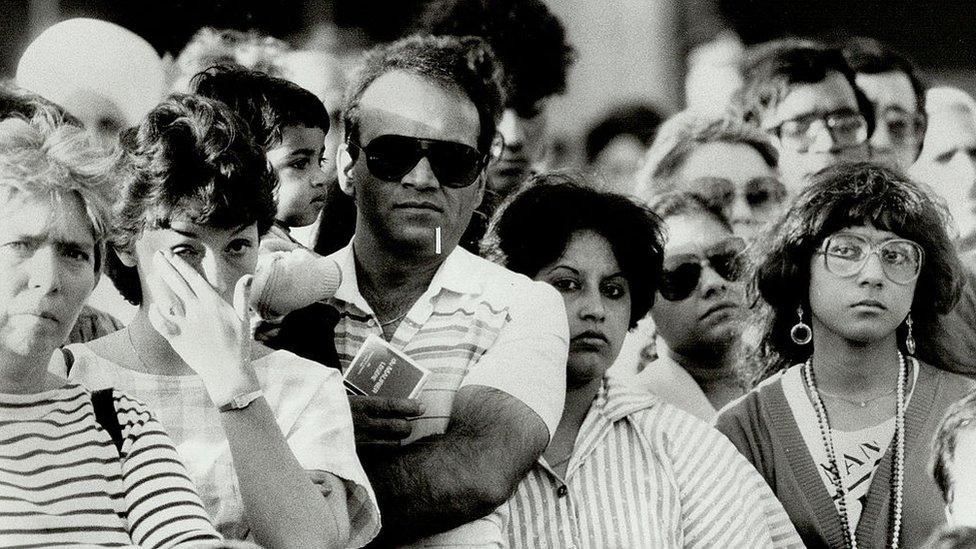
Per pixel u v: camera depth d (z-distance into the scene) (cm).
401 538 577
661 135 942
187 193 486
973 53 963
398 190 624
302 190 705
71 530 405
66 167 429
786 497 729
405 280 639
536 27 932
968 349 768
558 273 687
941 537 577
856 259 735
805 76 950
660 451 667
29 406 421
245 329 464
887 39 966
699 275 877
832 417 743
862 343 736
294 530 453
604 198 704
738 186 917
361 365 588
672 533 649
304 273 576
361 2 929
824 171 779
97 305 672
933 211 760
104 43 881
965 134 953
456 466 573
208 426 497
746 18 967
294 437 501
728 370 864
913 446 725
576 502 646
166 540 415
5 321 415
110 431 431
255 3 916
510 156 923
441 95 633
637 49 952
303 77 909
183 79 902
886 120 957
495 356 608
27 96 610
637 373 883
